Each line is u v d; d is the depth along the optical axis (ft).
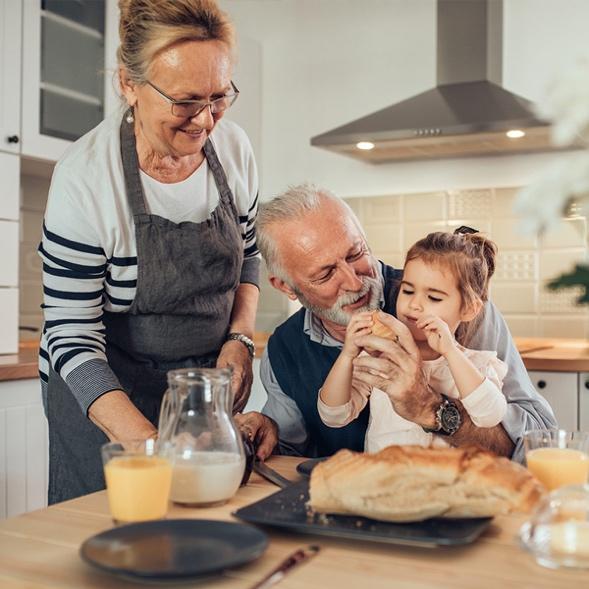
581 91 1.81
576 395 8.95
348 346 4.34
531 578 2.50
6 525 3.14
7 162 8.95
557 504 2.70
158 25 4.28
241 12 13.33
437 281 4.52
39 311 10.93
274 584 2.47
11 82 8.98
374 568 2.60
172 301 5.30
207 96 4.42
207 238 5.30
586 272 1.92
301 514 3.05
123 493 3.04
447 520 2.93
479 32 11.03
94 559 2.52
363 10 12.77
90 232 4.97
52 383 5.42
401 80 12.53
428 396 4.20
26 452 8.34
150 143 4.87
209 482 3.33
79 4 9.78
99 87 10.10
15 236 9.04
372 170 12.67
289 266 4.73
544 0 11.37
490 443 4.24
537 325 11.52
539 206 1.79
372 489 2.87
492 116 10.12
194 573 2.39
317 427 4.90
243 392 5.20
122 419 4.35
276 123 13.44
